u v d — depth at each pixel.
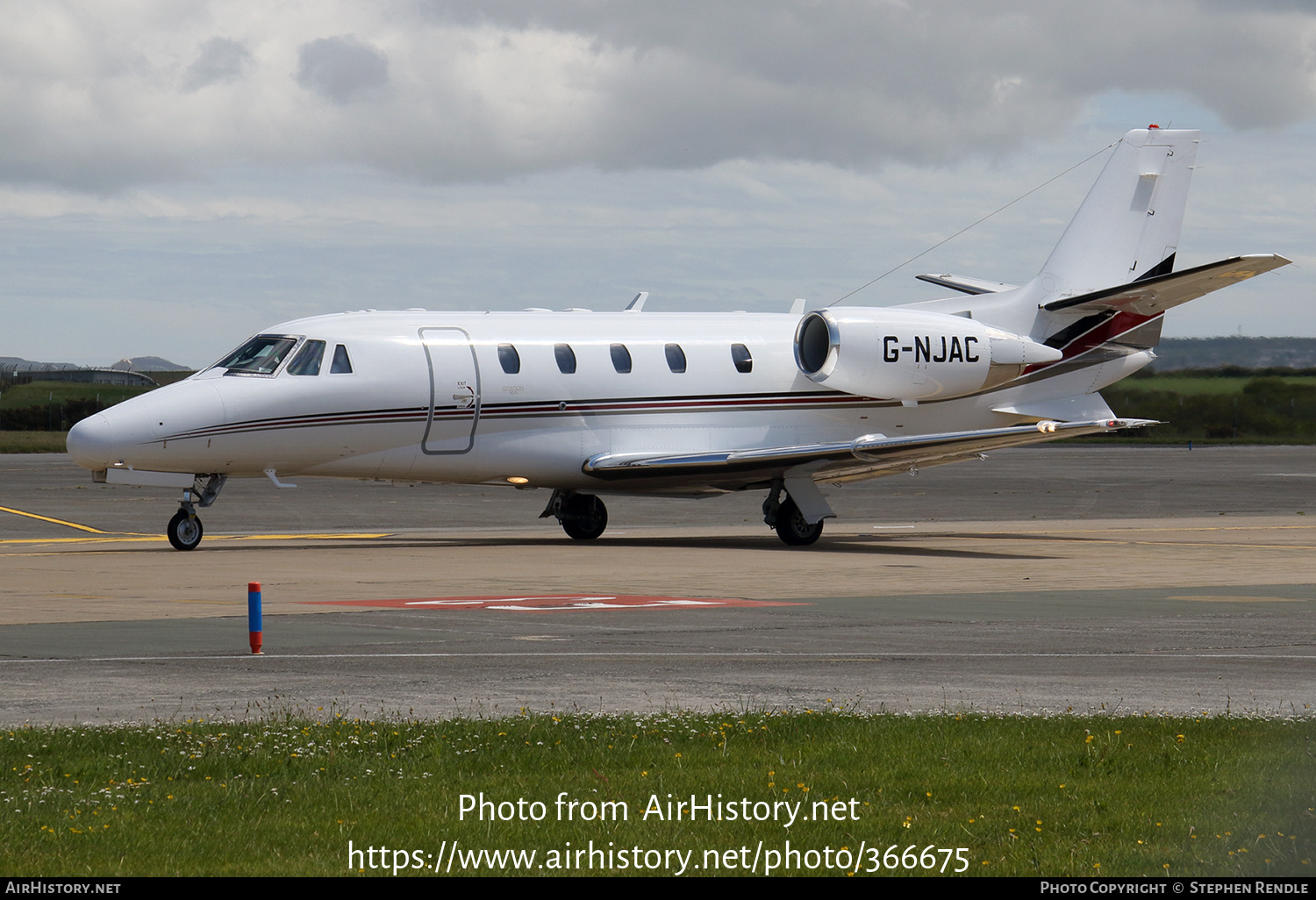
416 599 41.75
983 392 69.00
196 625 35.72
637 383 62.91
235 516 80.31
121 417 55.16
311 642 32.94
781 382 65.75
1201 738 22.12
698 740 21.95
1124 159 71.19
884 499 99.75
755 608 40.28
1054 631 35.97
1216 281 64.56
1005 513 88.38
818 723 23.09
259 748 21.11
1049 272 70.56
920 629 36.09
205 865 16.09
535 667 29.70
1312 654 32.31
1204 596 44.25
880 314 65.88
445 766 20.31
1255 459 162.12
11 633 34.09
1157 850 16.73
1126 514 88.38
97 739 21.58
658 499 99.19
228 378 57.25
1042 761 20.66
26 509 82.69
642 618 37.88
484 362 60.28
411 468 59.75
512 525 77.31
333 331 58.84
